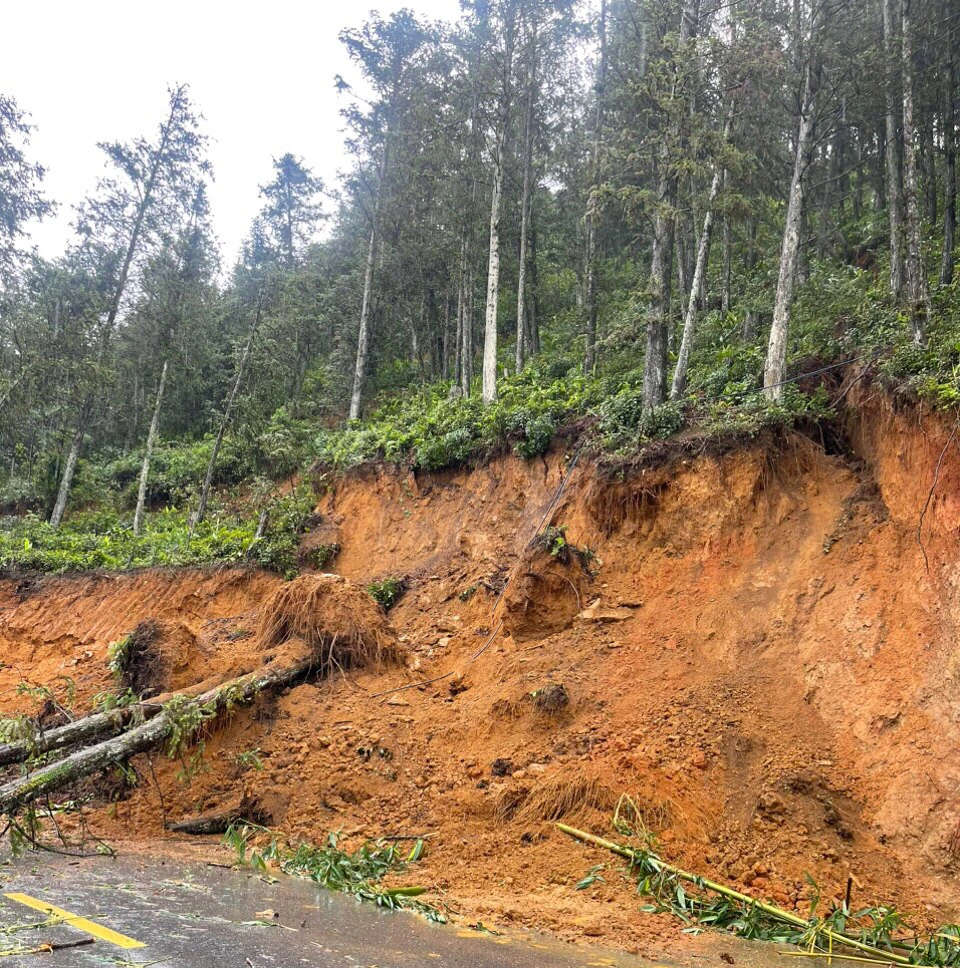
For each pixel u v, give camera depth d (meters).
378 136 27.97
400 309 32.72
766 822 7.35
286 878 6.77
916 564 8.94
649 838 7.17
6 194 21.75
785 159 18.39
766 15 13.65
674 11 15.16
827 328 14.78
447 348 29.16
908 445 9.62
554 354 24.89
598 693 9.53
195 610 16.52
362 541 17.36
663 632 10.38
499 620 12.01
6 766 8.60
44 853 7.20
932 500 9.00
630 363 19.50
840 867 6.84
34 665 16.45
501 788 8.23
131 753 8.46
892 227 15.16
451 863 7.32
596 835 7.32
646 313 14.37
